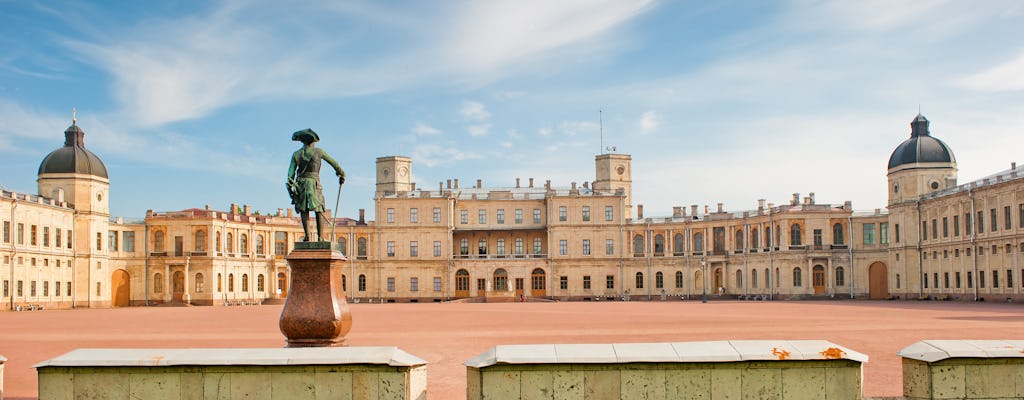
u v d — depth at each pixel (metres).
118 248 124.81
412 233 141.88
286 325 25.30
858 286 122.69
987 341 17.80
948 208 106.50
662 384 16.34
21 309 101.62
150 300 125.94
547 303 114.50
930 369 17.02
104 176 119.75
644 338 43.50
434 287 141.00
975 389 16.92
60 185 115.44
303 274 25.67
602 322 58.94
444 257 141.25
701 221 136.25
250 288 133.88
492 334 47.84
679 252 138.62
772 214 126.81
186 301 124.44
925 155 113.75
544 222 145.25
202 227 126.25
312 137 26.78
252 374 16.62
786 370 16.42
